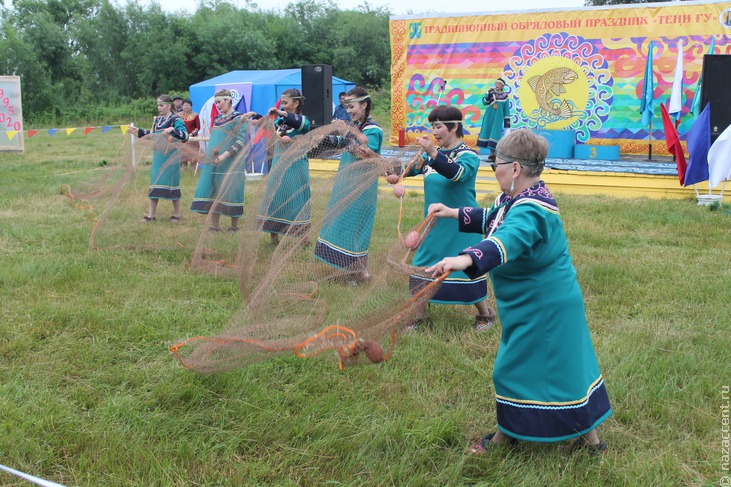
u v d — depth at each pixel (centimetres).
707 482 323
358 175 526
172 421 368
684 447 353
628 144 1506
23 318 510
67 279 610
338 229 527
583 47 1492
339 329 305
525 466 330
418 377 430
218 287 602
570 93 1516
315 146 573
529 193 314
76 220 870
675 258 721
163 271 661
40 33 3659
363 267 466
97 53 3706
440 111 512
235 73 1822
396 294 328
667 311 555
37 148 2006
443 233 516
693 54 1433
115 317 515
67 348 461
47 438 349
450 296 516
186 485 317
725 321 527
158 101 853
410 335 494
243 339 337
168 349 465
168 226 764
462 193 512
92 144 2188
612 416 381
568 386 321
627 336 495
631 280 641
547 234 310
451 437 363
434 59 1590
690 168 1028
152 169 788
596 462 333
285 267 431
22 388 400
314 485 321
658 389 407
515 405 327
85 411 384
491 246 291
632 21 1456
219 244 669
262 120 673
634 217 939
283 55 4059
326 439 352
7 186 1136
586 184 1170
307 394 406
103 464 328
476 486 317
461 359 457
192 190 843
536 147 314
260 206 562
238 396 397
